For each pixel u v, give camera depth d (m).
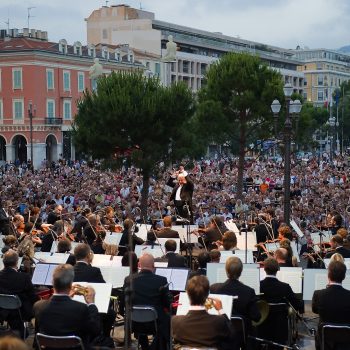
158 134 36.69
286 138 26.69
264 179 51.12
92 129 37.56
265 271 12.68
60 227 20.12
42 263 13.66
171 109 37.00
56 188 41.47
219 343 9.50
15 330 12.65
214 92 46.53
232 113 46.47
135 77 38.03
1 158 91.31
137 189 41.72
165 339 11.83
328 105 143.38
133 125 36.56
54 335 9.72
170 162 38.06
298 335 14.60
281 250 14.21
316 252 19.58
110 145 37.50
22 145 90.25
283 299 12.41
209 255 14.81
